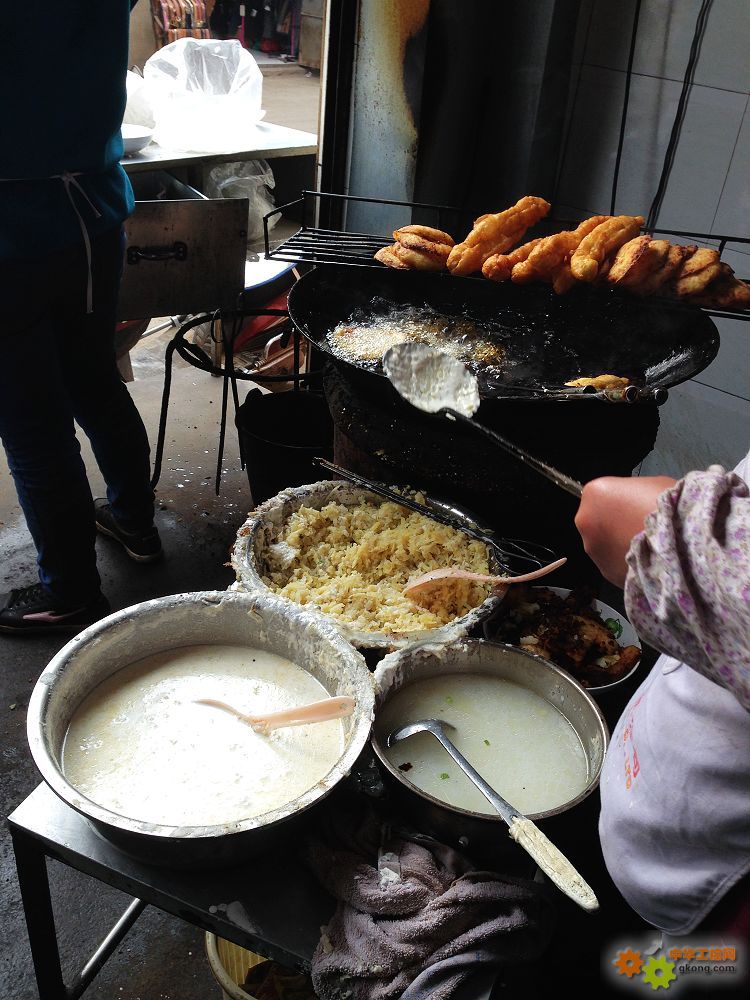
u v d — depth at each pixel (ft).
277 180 16.20
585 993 5.00
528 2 8.30
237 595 4.79
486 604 5.10
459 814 3.78
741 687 2.24
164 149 13.01
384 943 3.51
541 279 6.59
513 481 5.82
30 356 6.60
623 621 6.05
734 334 8.48
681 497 2.37
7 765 6.85
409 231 6.95
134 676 4.63
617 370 6.22
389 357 4.82
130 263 8.24
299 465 8.27
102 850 3.90
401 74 8.54
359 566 5.62
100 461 8.39
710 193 8.30
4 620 7.95
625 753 3.62
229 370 8.85
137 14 15.65
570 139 9.11
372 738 4.21
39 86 5.65
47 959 4.71
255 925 3.68
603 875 5.21
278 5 22.02
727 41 7.65
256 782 4.05
